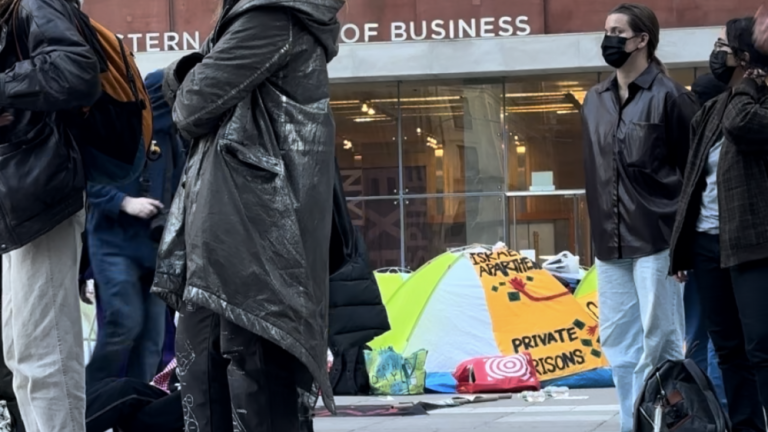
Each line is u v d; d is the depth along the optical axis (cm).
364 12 1670
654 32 536
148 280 540
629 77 541
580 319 1011
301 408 380
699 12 1608
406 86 1731
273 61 326
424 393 962
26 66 363
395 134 1741
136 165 412
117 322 525
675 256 483
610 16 539
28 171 372
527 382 941
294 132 333
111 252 522
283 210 325
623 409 547
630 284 543
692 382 459
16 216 371
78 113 390
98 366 529
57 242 389
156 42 1680
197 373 344
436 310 1018
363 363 965
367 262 842
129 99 402
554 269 1400
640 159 525
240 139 324
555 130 1705
